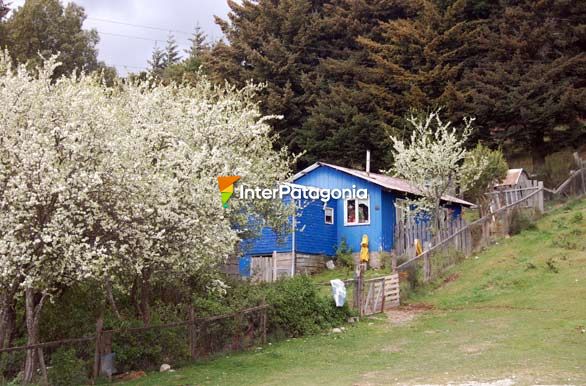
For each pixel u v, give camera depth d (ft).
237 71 144.05
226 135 54.44
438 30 136.36
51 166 33.06
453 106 124.88
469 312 57.82
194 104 54.80
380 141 128.98
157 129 44.60
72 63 153.79
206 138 53.16
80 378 37.78
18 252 31.96
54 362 37.76
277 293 53.93
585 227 78.69
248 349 48.26
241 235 61.62
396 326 55.31
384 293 63.41
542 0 129.70
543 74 123.34
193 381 37.99
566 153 126.31
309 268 89.25
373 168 135.33
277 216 64.64
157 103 54.13
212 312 47.73
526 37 129.49
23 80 37.86
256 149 60.90
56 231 32.45
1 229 32.73
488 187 100.94
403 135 122.72
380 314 61.36
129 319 44.45
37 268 33.68
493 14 140.46
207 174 44.16
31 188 33.63
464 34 132.98
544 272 66.23
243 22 150.30
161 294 51.03
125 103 58.18
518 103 120.88
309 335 53.01
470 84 129.08
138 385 37.19
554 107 118.62
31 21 147.13
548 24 128.57
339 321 57.21
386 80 136.15
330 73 143.84
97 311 43.83
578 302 55.11
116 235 36.42
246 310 49.03
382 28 145.79
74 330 41.60
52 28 153.89
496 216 83.46
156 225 38.11
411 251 80.59
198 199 39.24
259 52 149.28
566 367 35.63
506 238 82.28
